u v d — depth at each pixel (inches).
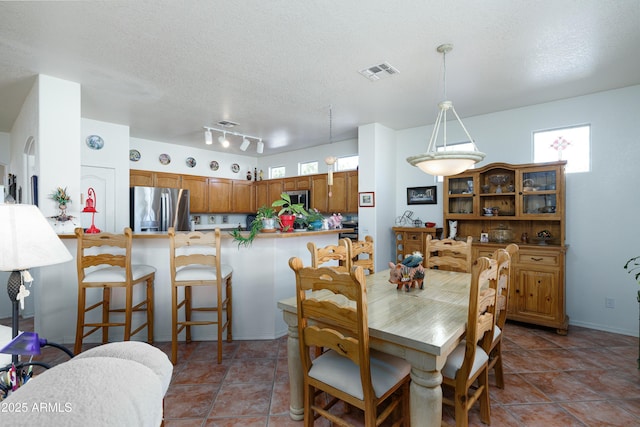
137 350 29.1
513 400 80.3
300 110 154.3
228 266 116.6
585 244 134.7
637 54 100.1
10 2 74.4
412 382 53.4
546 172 134.7
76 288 117.0
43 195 114.3
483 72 113.0
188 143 225.3
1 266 41.8
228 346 115.1
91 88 127.2
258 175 269.7
